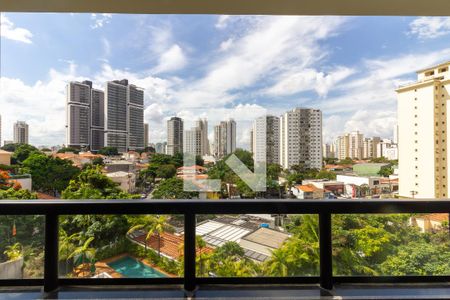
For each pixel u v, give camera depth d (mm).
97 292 1403
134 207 1381
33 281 1428
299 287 1451
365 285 1466
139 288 1444
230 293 1388
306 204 1410
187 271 1419
